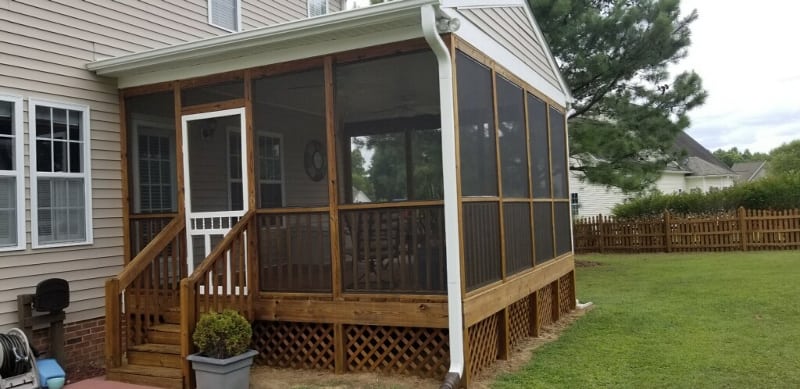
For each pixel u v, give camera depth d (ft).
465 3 18.24
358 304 18.54
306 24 17.95
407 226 18.03
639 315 26.71
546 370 18.95
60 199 21.77
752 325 23.49
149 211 23.31
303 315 19.34
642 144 42.80
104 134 23.38
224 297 19.08
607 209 82.43
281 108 20.71
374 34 18.28
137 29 25.71
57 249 21.49
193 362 16.99
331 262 18.93
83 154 22.57
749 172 143.95
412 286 17.93
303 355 19.83
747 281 34.47
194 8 29.22
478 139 19.29
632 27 42.29
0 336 17.90
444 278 17.52
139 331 20.13
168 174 22.89
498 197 20.58
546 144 27.81
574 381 17.69
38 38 21.25
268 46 19.44
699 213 60.44
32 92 20.94
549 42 42.52
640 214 63.46
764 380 16.93
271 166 20.93
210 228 21.42
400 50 18.12
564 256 29.12
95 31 23.53
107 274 23.16
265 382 18.33
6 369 17.43
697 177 96.63
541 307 25.45
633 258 53.16
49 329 20.99
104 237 23.12
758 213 53.93
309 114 20.35
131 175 23.48
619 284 37.04
